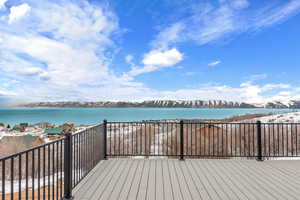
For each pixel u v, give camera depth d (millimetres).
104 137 4738
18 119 75938
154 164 4219
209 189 2898
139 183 3139
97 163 4246
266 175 3527
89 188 2941
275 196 2660
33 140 21297
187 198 2604
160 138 10547
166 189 2902
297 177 3426
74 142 2941
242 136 10234
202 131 9875
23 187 4699
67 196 2584
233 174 3576
